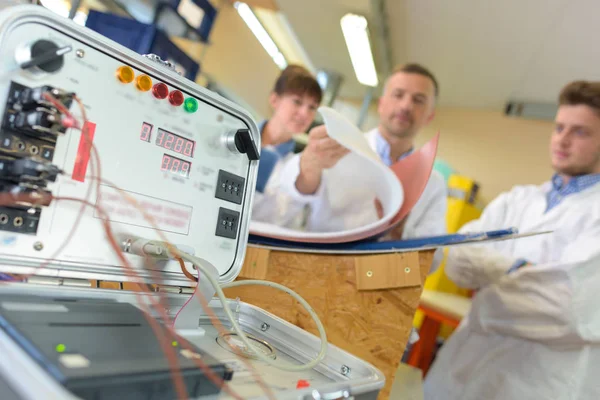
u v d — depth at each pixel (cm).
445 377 151
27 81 40
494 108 328
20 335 31
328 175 115
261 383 38
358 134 101
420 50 273
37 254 43
